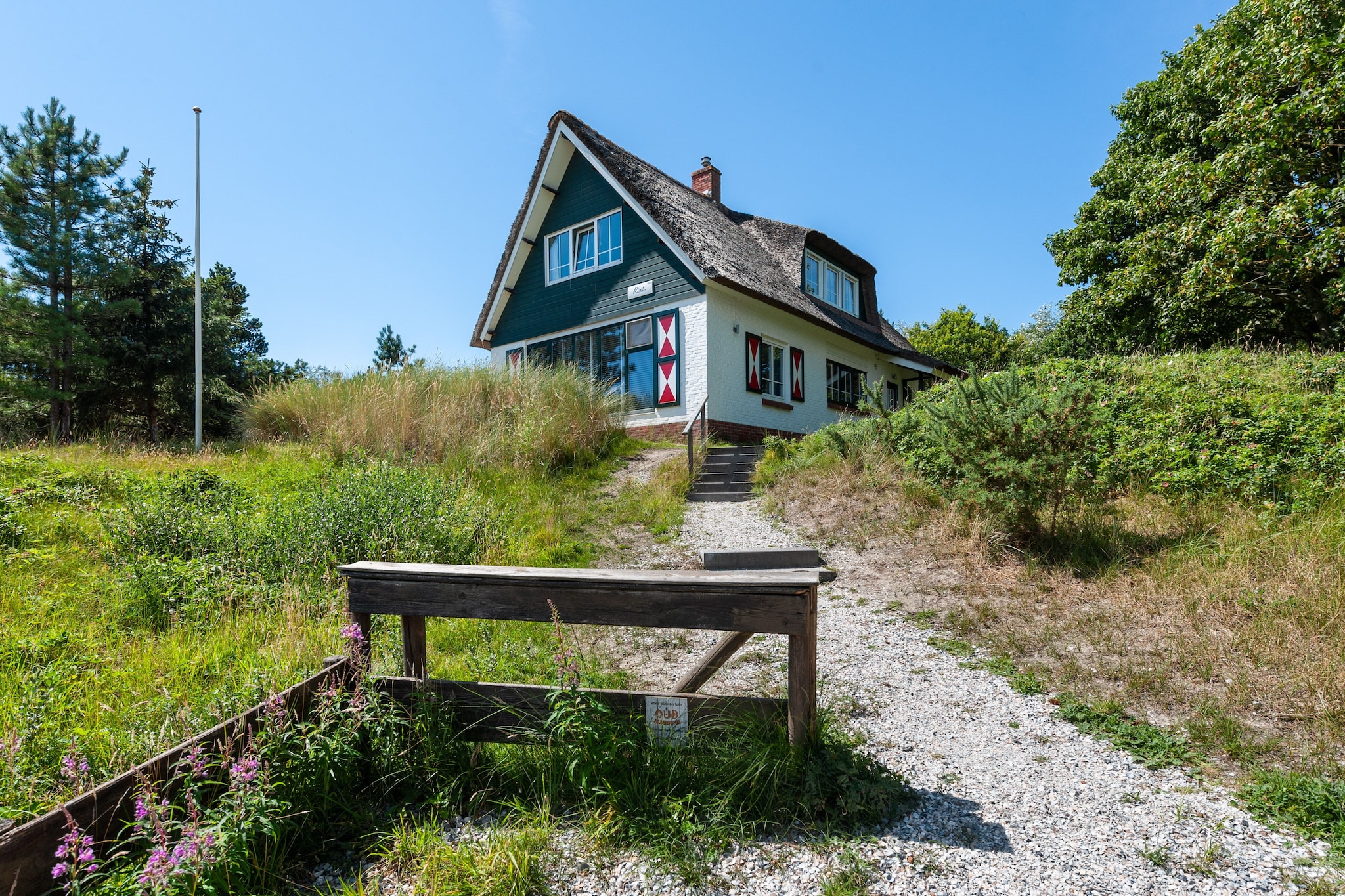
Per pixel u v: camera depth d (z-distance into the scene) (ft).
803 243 54.70
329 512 21.79
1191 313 45.65
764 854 8.00
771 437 34.86
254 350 130.11
